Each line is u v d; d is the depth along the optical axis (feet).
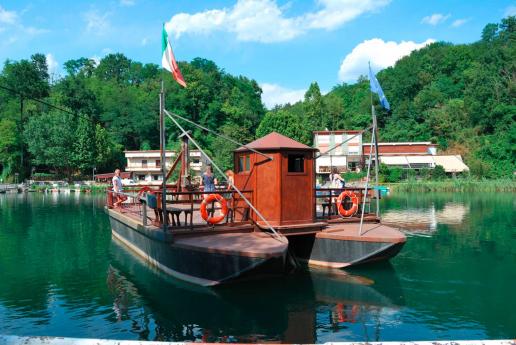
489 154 199.93
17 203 114.32
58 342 9.71
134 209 54.70
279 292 29.35
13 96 263.49
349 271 34.99
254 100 317.01
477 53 290.97
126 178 213.46
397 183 166.09
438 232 57.31
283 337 21.83
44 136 210.59
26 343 9.66
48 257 43.06
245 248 28.27
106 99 287.48
